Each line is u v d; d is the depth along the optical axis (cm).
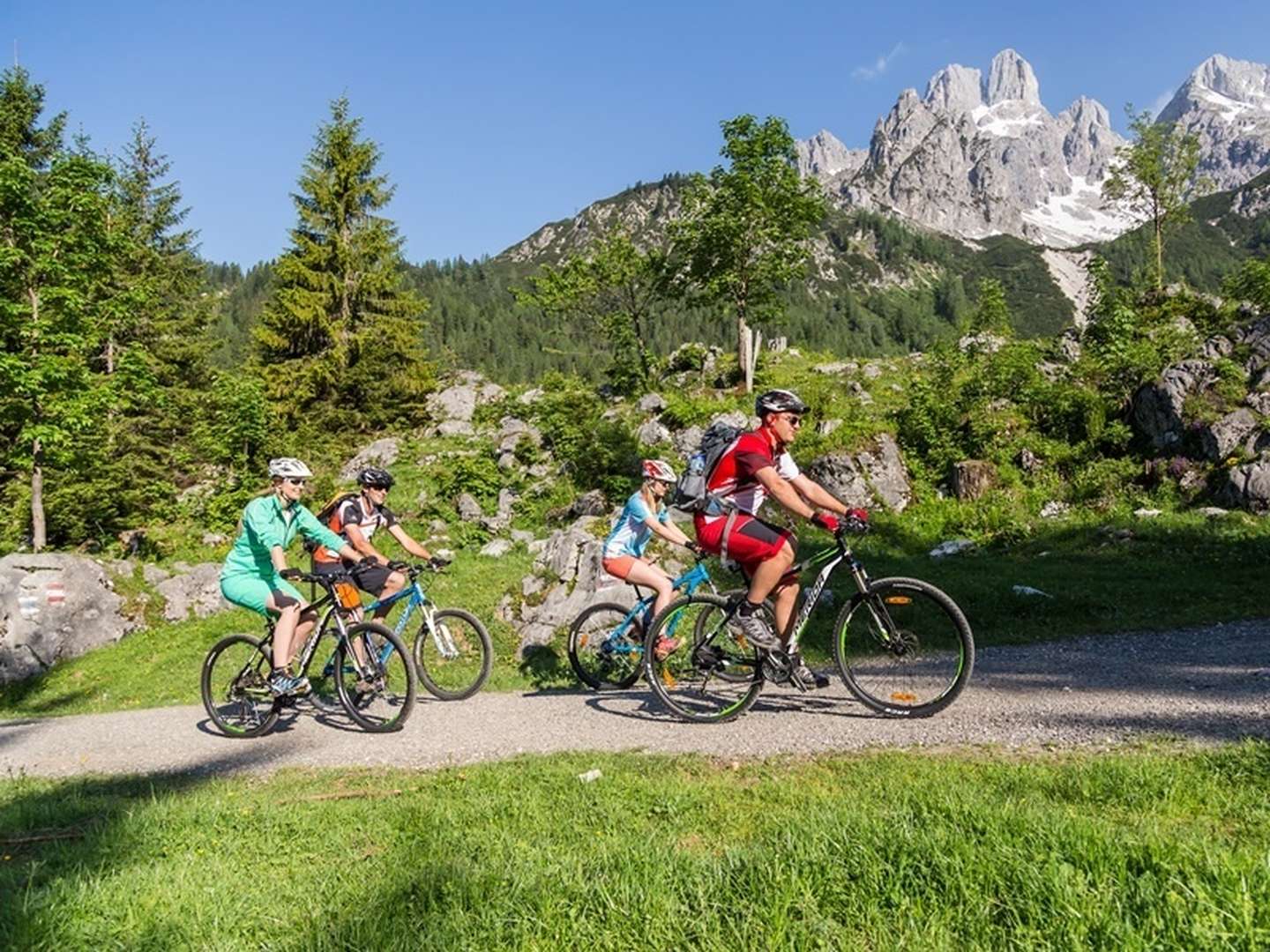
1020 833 313
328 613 738
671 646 675
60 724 945
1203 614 1080
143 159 3653
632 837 368
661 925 272
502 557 1827
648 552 1288
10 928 306
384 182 3769
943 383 2441
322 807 473
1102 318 2881
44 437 1897
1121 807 374
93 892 340
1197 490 1870
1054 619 1109
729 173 3400
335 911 310
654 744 584
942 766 467
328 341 3691
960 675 591
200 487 2727
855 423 2355
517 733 658
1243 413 1923
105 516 2317
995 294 3672
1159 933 238
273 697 731
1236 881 253
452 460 2811
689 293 4025
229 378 2809
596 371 7788
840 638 626
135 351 2198
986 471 2117
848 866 299
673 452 2698
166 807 482
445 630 842
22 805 530
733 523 609
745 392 3350
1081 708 595
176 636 1432
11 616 1392
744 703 642
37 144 2739
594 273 4119
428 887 316
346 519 798
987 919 259
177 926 307
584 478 2567
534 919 282
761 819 394
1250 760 418
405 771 574
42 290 1945
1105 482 1994
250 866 383
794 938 256
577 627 850
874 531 1975
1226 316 2791
